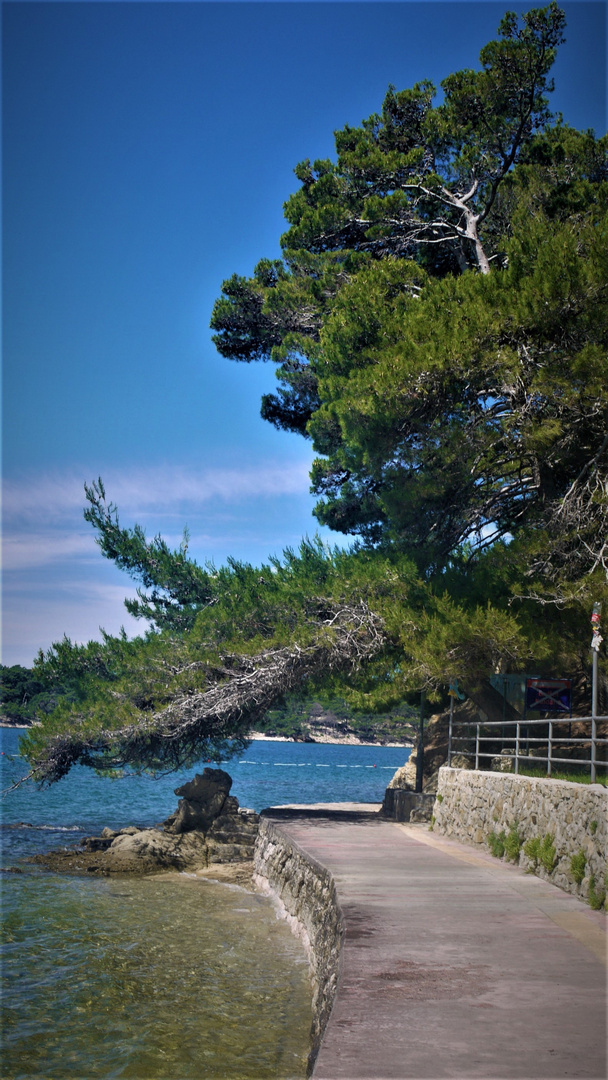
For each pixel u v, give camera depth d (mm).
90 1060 8875
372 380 18094
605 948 7547
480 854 14797
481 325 17016
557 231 18500
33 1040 9422
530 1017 5559
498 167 23562
